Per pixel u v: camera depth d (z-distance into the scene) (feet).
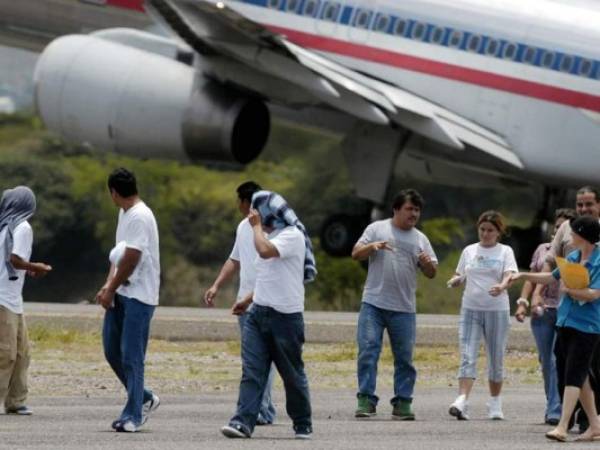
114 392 174.81
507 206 391.65
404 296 163.12
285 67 267.18
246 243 149.69
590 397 142.82
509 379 207.21
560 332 143.02
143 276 141.79
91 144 287.48
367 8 287.89
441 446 132.87
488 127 280.10
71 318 238.07
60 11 320.09
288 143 427.33
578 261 144.56
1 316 152.35
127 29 301.22
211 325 239.30
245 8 296.92
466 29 280.10
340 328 244.22
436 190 445.37
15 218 153.89
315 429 147.33
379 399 176.96
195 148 280.31
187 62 294.87
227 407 163.02
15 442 129.90
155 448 127.13
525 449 133.08
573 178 277.03
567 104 272.10
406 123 279.49
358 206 445.78
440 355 232.12
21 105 511.40
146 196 475.72
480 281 163.94
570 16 273.75
